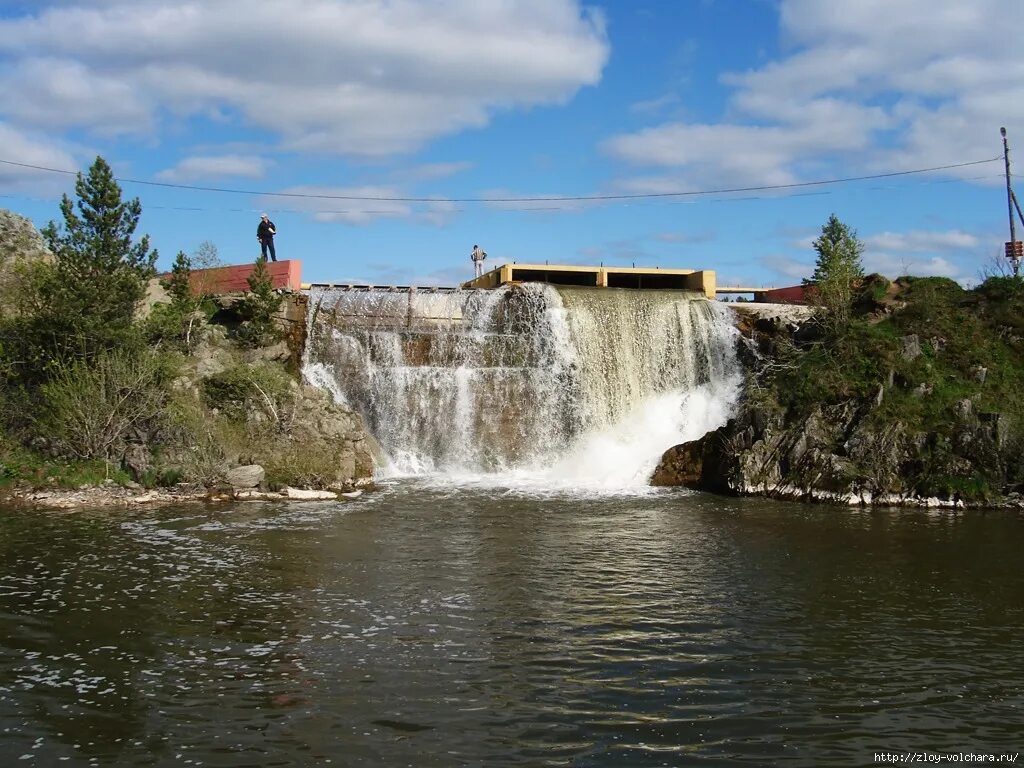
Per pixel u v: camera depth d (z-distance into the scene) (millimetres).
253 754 10852
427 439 40312
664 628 16172
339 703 12445
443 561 21469
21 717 11852
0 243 41031
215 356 38281
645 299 44188
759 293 56312
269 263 44688
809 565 21469
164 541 23312
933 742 11539
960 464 32281
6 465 31797
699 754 11070
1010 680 13727
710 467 36344
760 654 14797
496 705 12469
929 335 38594
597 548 23281
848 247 50312
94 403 33125
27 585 18547
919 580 20016
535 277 55438
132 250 38531
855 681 13617
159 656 14305
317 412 36562
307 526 25797
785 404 36312
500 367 41781
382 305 42938
